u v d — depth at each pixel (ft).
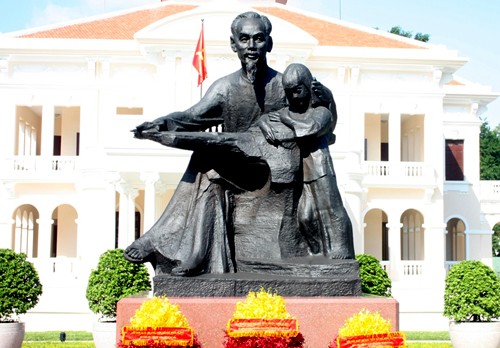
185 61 134.00
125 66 141.28
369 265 60.49
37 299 50.65
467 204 151.94
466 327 53.01
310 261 27.37
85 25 152.97
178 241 28.12
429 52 142.61
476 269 53.88
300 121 28.07
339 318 25.52
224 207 28.53
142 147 106.73
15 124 139.54
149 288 53.83
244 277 26.55
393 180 138.62
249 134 28.71
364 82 144.05
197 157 28.96
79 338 64.75
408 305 109.81
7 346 47.26
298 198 28.68
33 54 139.23
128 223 115.24
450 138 151.84
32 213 150.71
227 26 133.08
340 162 113.60
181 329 23.70
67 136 149.48
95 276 52.90
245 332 23.44
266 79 29.89
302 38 134.10
